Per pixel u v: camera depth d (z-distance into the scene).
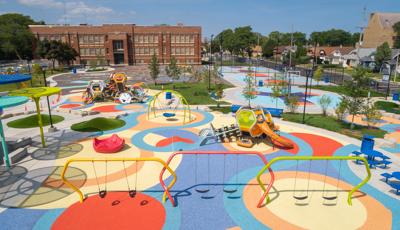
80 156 19.58
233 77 67.75
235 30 175.25
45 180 16.17
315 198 14.52
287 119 29.27
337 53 108.38
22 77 20.98
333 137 23.81
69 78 64.38
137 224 12.39
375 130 26.20
